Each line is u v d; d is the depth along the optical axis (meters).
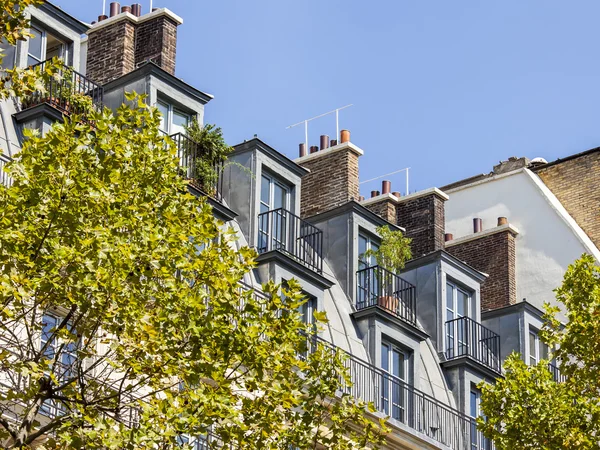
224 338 25.39
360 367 40.38
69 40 36.53
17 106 34.03
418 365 42.69
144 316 24.55
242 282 36.84
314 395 27.09
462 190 56.62
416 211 48.06
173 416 24.19
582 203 55.28
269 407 25.42
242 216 39.56
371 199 48.12
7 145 32.81
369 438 27.23
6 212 24.36
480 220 54.03
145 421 24.12
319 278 40.12
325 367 27.28
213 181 37.44
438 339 45.22
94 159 25.84
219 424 25.08
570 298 34.81
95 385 25.12
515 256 53.91
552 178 56.31
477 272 48.00
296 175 41.81
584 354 34.16
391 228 44.94
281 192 41.44
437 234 47.69
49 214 24.55
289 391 25.41
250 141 40.25
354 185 45.28
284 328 25.95
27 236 24.44
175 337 25.16
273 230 40.50
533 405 34.00
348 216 43.22
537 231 53.94
